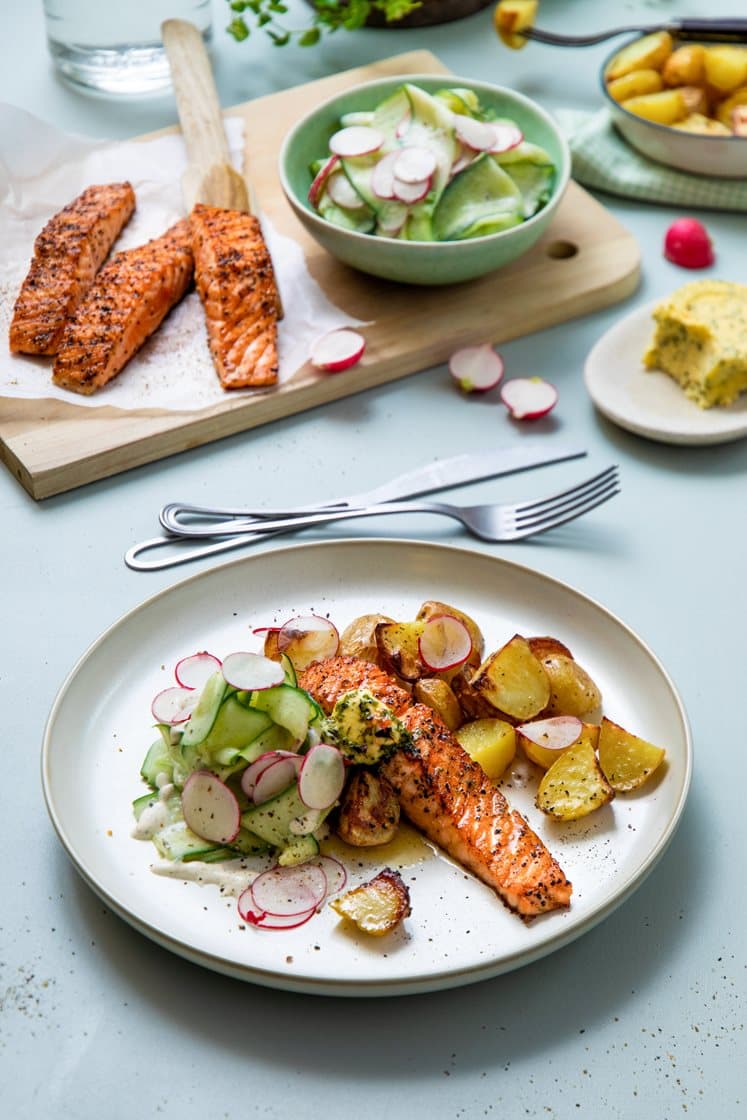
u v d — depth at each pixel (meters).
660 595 0.86
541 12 1.24
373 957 0.70
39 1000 0.71
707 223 1.08
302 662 0.79
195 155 1.08
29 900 0.74
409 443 0.94
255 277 0.97
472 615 0.83
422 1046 0.70
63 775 0.75
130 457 0.92
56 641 0.84
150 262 0.98
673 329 0.94
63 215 1.01
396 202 0.97
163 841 0.73
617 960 0.72
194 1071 0.69
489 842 0.72
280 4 1.18
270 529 0.88
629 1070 0.69
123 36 1.16
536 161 1.00
